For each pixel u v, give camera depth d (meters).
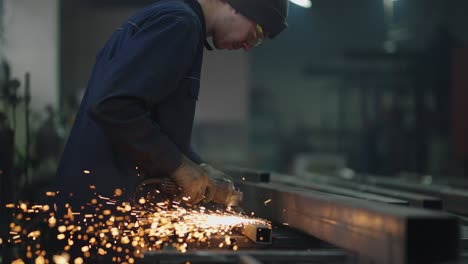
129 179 2.16
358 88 17.05
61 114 7.06
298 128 18.33
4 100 5.29
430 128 14.32
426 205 2.61
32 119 6.91
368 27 19.27
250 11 2.28
